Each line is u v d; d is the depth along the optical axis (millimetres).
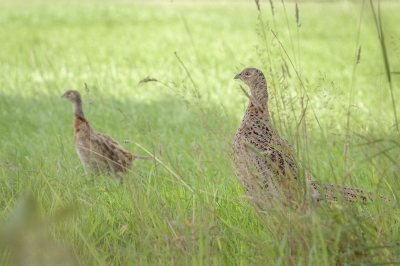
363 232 10156
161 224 11344
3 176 15938
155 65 45031
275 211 10219
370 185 14719
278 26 66125
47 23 73188
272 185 12266
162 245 10531
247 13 81812
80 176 16906
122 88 36250
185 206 12953
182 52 51000
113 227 12859
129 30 66562
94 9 86812
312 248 8430
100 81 38281
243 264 10047
